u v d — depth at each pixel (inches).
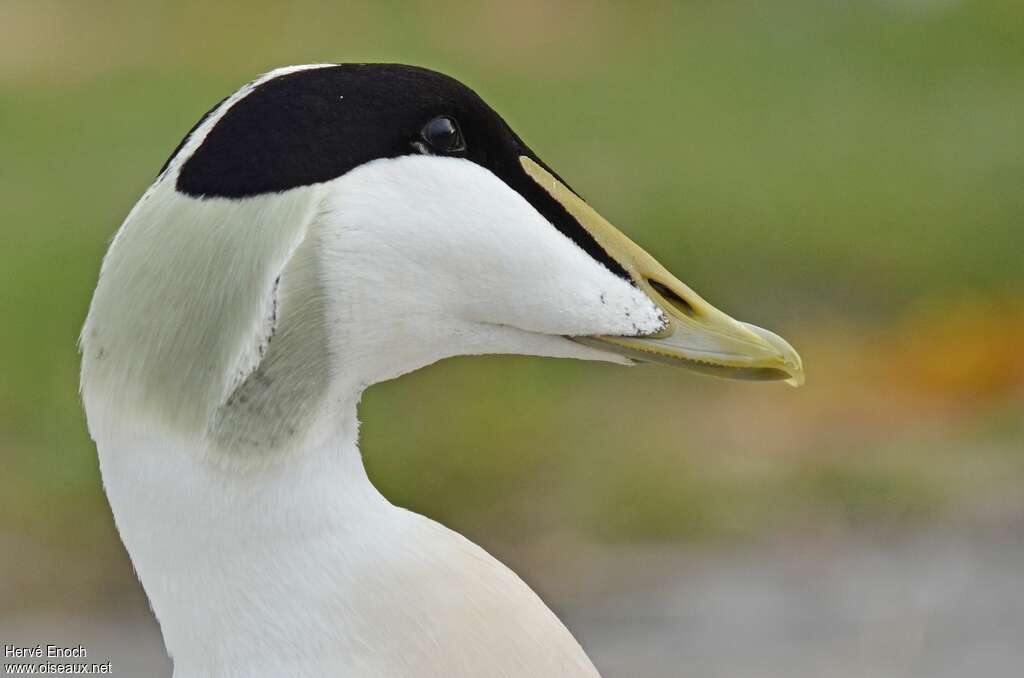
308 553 154.6
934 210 595.5
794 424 450.0
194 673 155.6
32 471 417.7
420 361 162.7
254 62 862.5
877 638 348.5
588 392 450.3
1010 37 808.3
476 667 156.8
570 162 663.8
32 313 491.5
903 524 400.8
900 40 828.6
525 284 159.5
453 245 155.6
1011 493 410.0
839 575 377.1
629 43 882.8
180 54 877.2
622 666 341.1
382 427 423.8
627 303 165.0
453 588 159.2
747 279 555.5
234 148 148.3
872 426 451.2
